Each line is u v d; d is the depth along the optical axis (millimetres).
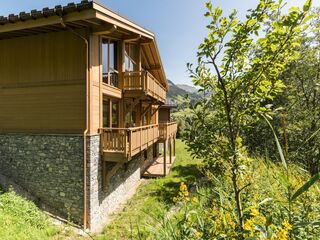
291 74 11648
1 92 9273
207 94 2455
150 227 3066
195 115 2488
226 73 2250
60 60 8383
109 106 9891
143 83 10141
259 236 1846
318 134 8445
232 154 2232
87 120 7938
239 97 2260
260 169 3645
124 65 10836
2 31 7961
